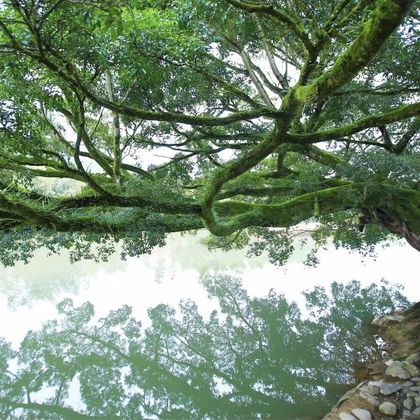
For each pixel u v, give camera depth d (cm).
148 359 1213
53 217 639
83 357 1242
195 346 1287
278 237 1411
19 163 643
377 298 1545
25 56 512
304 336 1270
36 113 625
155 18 612
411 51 704
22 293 2000
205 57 810
